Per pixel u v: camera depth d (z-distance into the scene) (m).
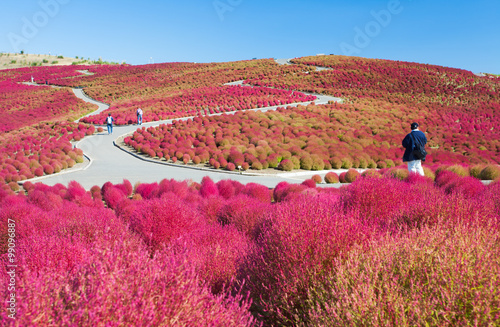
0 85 85.25
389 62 88.38
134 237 4.77
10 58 139.62
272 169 23.88
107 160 26.14
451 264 2.46
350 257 2.92
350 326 2.33
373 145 32.84
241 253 4.15
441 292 2.23
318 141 31.77
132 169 22.88
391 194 5.38
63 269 2.55
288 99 54.81
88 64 134.88
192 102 55.66
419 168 11.98
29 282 1.90
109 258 2.14
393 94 65.06
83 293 1.82
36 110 59.91
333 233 3.33
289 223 3.60
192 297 2.12
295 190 10.45
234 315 2.48
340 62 87.38
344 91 64.12
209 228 5.37
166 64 111.06
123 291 1.87
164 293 1.90
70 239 4.06
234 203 7.11
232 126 35.91
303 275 3.10
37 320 1.67
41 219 5.73
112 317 1.78
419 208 4.55
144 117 43.78
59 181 18.97
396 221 4.42
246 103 52.06
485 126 48.16
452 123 48.03
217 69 92.62
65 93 74.50
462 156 30.11
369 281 2.41
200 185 14.13
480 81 77.50
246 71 84.38
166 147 28.22
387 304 2.31
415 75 77.38
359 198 5.20
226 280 3.75
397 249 2.86
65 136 33.72
